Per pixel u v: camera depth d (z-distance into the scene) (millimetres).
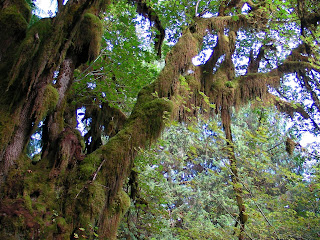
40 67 3467
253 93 7570
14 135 3408
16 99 3424
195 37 6500
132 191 6652
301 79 8836
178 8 7762
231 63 7992
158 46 7746
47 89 3707
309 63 7203
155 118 4375
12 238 2818
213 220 11945
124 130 4266
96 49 4363
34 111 3518
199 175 12320
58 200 3512
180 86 6277
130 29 6859
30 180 3436
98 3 4574
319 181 5875
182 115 6473
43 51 3488
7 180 3242
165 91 5207
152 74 8688
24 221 2971
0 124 3281
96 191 3658
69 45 4062
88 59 4512
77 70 6910
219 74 7582
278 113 7668
